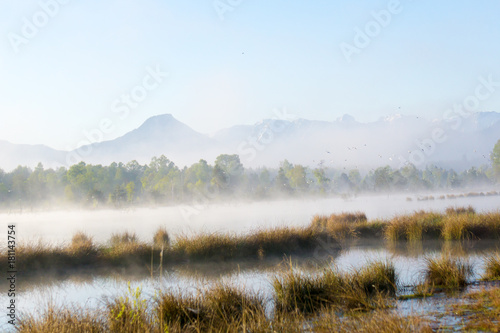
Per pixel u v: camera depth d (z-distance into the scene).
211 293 7.80
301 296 8.09
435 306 6.97
